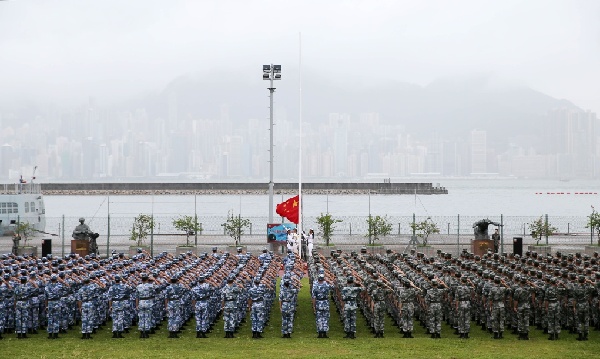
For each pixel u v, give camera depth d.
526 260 39.94
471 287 34.78
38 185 107.75
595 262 40.38
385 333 33.50
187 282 35.12
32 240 74.19
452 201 197.75
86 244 54.69
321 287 32.47
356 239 73.81
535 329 34.44
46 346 30.11
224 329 33.50
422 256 41.81
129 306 33.62
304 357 28.17
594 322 34.12
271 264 41.47
